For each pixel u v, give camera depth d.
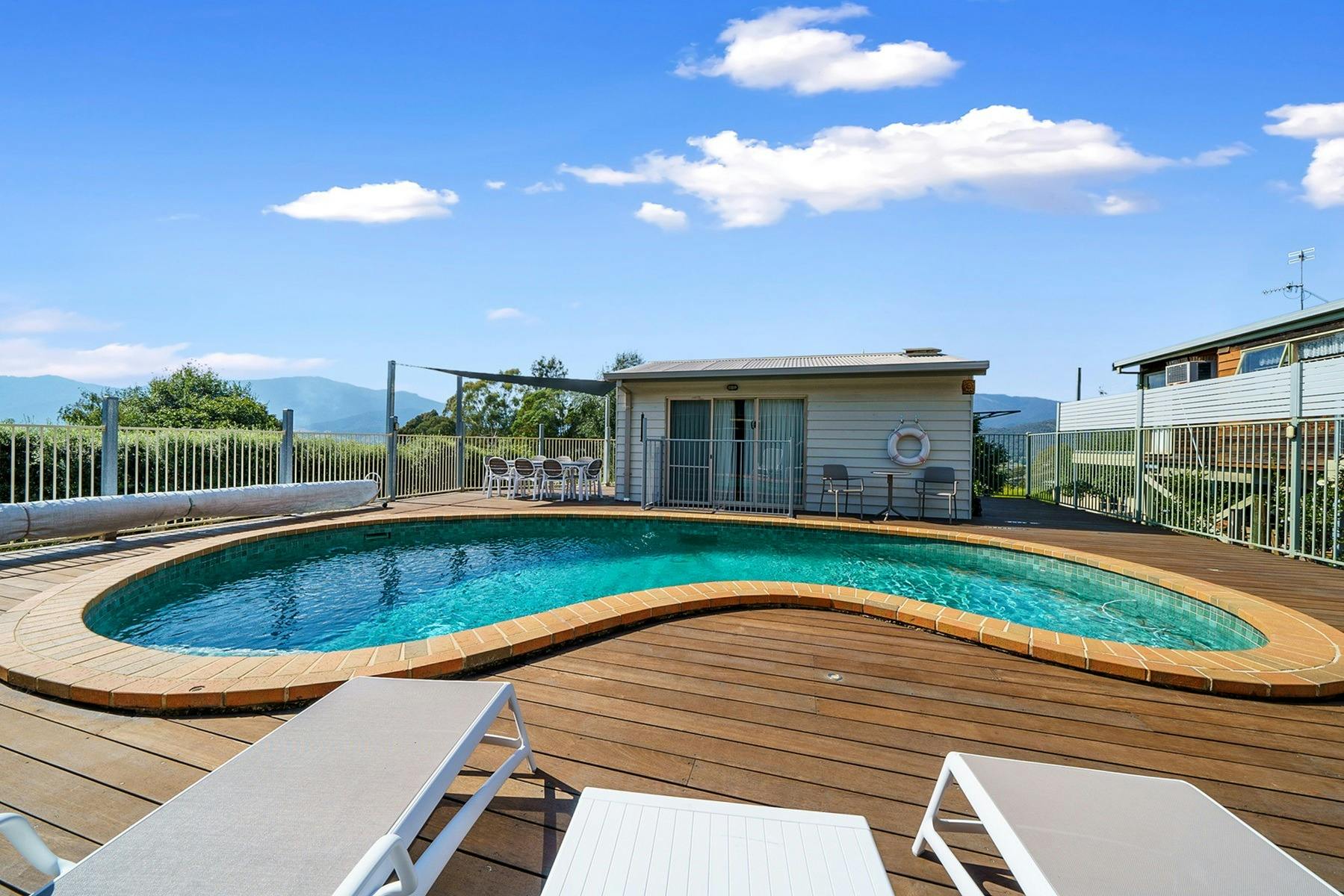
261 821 1.43
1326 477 7.03
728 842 1.46
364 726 1.89
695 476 12.21
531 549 8.76
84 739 2.62
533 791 2.22
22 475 7.51
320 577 7.10
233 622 5.42
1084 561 7.11
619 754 2.49
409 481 12.93
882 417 11.16
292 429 10.27
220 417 19.25
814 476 11.53
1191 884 1.29
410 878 1.40
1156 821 1.50
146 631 5.13
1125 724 2.87
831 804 2.19
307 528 8.12
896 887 1.81
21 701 2.97
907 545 8.96
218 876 1.27
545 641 3.68
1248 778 2.43
